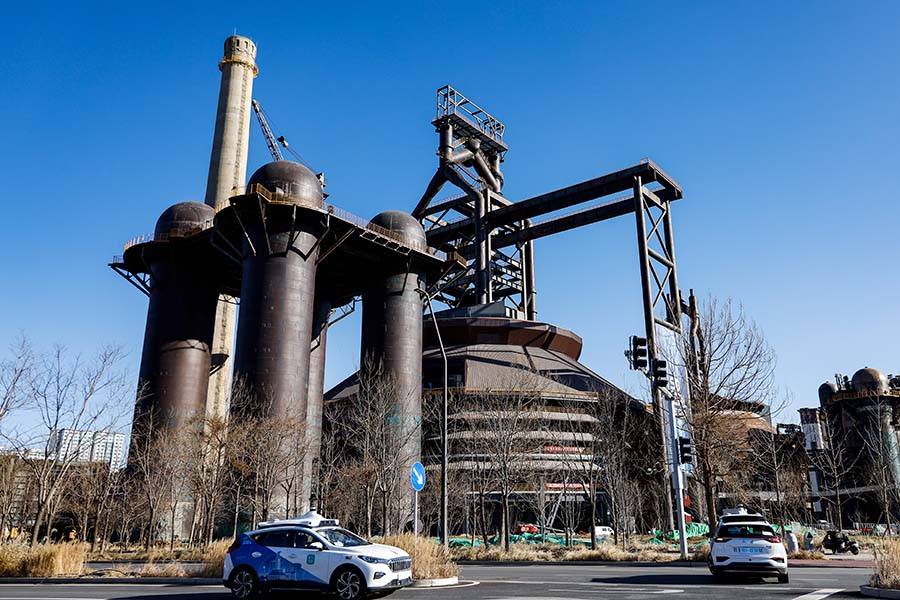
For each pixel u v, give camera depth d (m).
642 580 22.50
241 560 16.94
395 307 74.00
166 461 56.53
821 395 123.44
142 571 25.67
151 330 73.38
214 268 78.75
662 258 86.69
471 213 110.06
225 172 108.69
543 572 27.38
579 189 89.31
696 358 40.97
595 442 64.56
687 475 43.91
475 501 61.81
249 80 116.56
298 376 61.22
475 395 71.00
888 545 17.62
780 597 15.95
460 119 103.12
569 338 98.38
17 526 56.31
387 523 53.72
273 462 53.00
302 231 65.19
